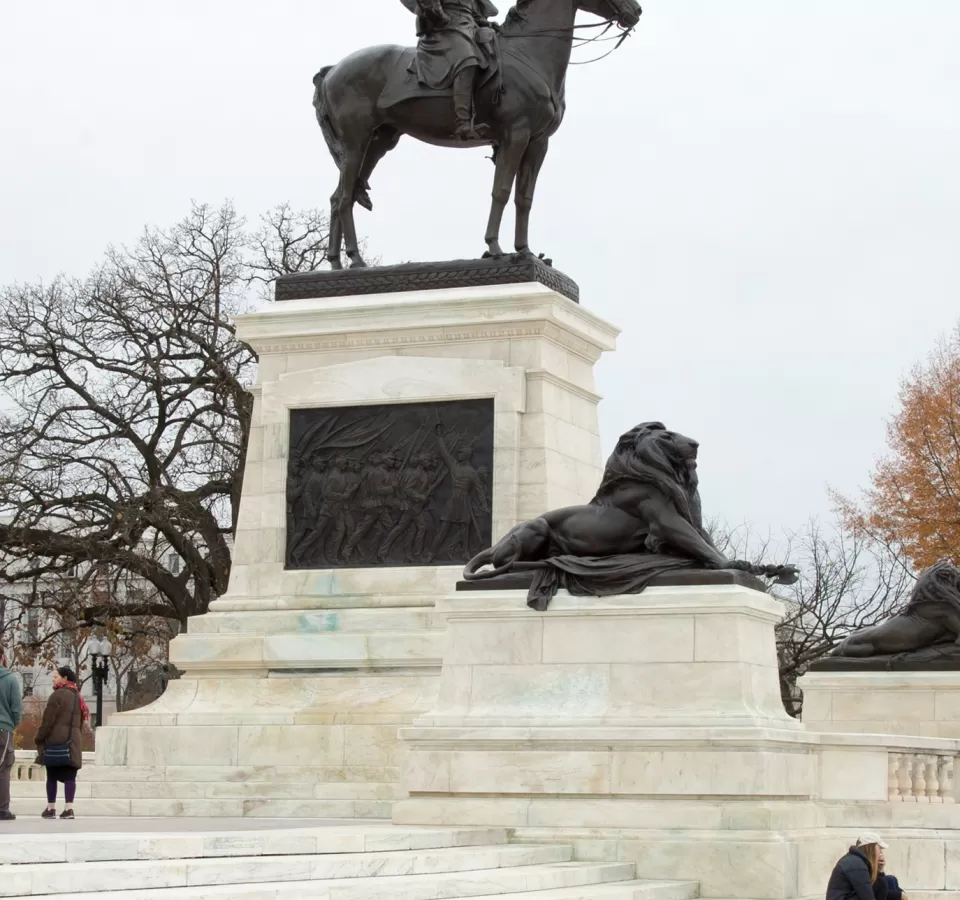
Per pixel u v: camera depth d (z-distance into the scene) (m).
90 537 46.59
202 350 49.06
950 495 52.38
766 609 20.28
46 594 47.47
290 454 28.39
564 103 28.95
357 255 29.19
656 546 20.81
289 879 14.95
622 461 21.08
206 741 26.20
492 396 27.31
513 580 20.95
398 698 26.16
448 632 21.03
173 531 47.19
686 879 18.81
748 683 19.89
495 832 19.38
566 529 21.25
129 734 26.62
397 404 27.88
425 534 27.47
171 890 13.34
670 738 19.47
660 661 20.00
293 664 27.02
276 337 28.62
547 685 20.45
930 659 30.95
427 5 27.77
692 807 19.25
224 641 27.36
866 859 17.03
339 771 25.28
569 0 28.38
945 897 20.95
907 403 54.44
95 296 48.41
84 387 48.62
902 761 23.38
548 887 17.06
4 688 20.42
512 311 27.42
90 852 14.30
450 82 27.86
